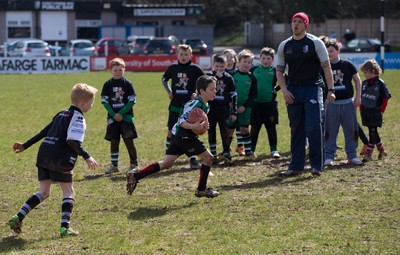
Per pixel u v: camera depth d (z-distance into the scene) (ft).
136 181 53.36
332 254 39.50
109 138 68.08
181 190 58.13
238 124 73.97
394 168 65.67
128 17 401.29
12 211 51.90
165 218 48.60
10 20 370.32
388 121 103.04
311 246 41.16
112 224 47.34
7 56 261.65
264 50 74.38
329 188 56.80
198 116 51.90
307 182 59.62
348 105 67.82
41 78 214.90
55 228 46.78
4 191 59.00
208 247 41.47
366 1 371.15
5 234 45.65
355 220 46.52
